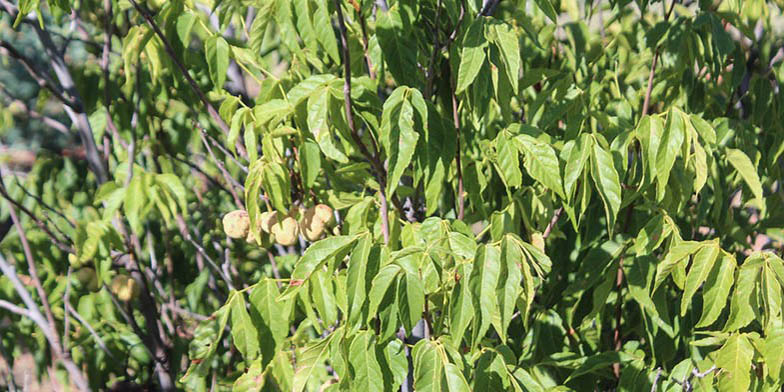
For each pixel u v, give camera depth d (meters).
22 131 4.32
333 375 2.72
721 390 1.97
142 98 3.11
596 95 2.71
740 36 2.99
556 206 2.55
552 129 2.82
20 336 3.55
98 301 3.52
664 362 2.64
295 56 2.56
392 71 2.02
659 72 2.90
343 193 2.35
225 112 2.22
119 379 3.63
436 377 1.80
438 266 1.71
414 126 1.86
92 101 3.13
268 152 2.05
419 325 2.28
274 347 2.05
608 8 3.17
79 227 2.57
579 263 2.76
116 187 2.51
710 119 2.99
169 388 3.05
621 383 2.43
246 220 2.32
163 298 3.40
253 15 2.90
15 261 3.42
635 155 2.25
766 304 1.86
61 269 3.44
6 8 2.70
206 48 2.21
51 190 3.59
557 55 3.01
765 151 2.91
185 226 3.20
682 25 2.55
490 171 2.47
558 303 2.76
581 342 2.76
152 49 2.48
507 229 2.23
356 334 1.91
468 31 1.90
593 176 2.00
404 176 2.39
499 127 2.59
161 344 3.04
